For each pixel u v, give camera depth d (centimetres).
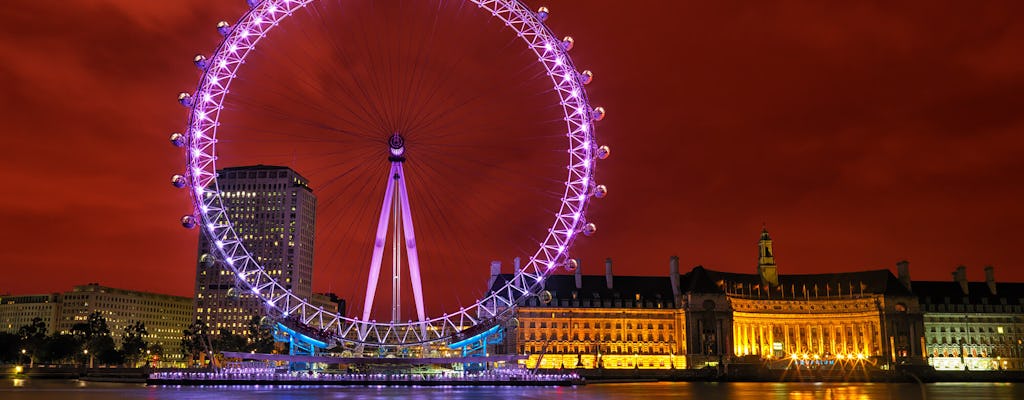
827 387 17112
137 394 12600
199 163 12619
